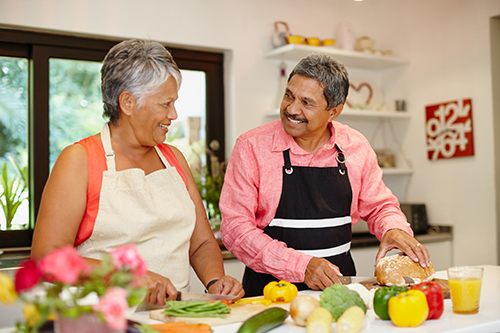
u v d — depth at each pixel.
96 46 2.71
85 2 2.60
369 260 2.95
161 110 1.31
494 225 2.92
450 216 3.17
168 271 1.35
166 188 1.39
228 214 1.64
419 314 1.04
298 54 3.09
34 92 2.57
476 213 3.02
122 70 1.28
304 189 1.67
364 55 3.24
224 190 1.70
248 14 3.09
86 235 1.27
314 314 0.98
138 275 0.79
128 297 0.77
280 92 3.13
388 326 1.06
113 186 1.29
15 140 2.60
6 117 2.58
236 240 1.58
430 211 3.30
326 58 1.61
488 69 2.95
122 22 2.69
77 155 1.26
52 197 1.21
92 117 2.76
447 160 3.19
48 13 2.51
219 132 3.11
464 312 1.16
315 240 1.67
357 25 3.56
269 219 1.68
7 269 2.16
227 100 3.11
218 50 3.04
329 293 1.08
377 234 1.74
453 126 3.13
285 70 3.22
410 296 1.05
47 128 2.61
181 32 2.87
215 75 3.10
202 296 1.22
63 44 2.63
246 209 1.65
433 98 3.27
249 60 3.09
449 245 3.15
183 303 1.13
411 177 3.43
